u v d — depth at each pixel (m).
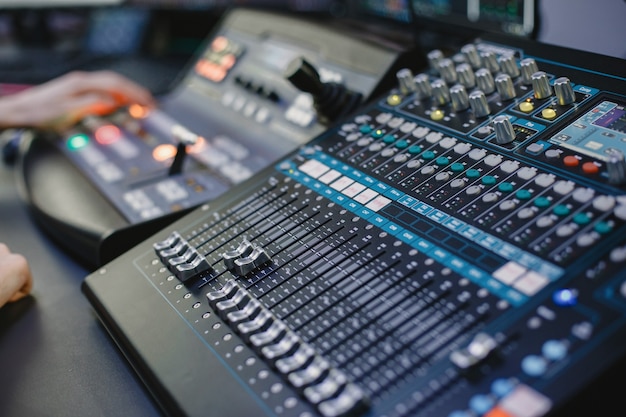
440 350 0.56
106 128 1.27
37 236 1.05
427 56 1.00
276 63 1.21
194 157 1.12
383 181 0.79
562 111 0.77
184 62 1.71
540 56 0.86
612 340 0.51
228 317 0.67
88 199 1.03
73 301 0.88
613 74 0.77
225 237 0.81
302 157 0.89
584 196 0.64
